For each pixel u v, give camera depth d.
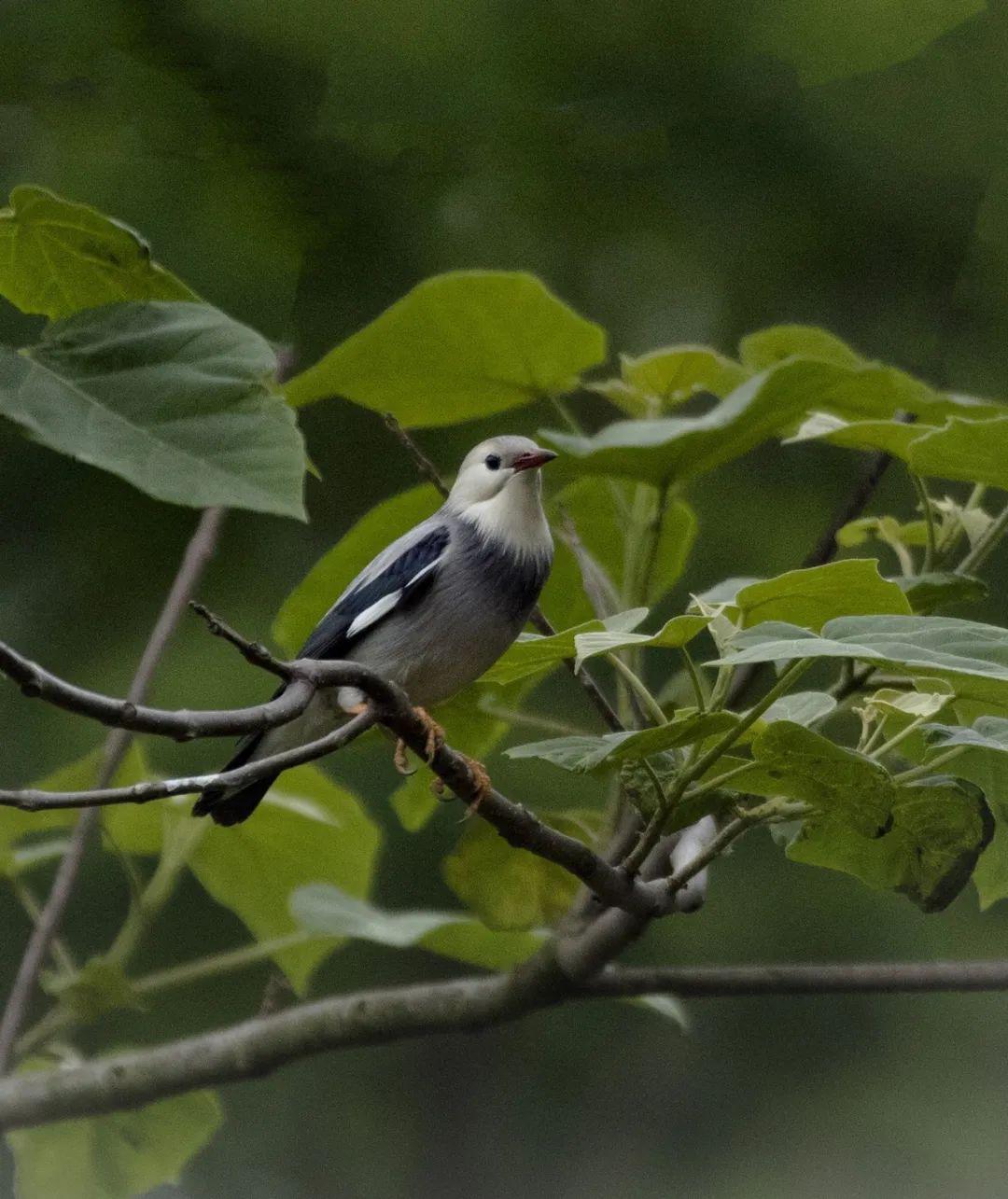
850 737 9.42
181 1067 7.96
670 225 10.05
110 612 10.50
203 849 10.18
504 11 7.23
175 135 7.76
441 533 9.27
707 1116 16.89
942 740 6.07
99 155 7.91
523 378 8.67
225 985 14.77
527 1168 16.91
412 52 7.41
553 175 8.84
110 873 14.74
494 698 9.61
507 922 8.38
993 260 10.73
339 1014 7.86
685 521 9.49
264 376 4.88
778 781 6.27
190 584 8.89
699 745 6.15
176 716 4.75
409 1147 16.84
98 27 7.40
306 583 9.38
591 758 5.95
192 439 4.76
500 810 6.29
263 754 9.58
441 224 8.84
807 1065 17.14
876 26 7.35
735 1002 17.34
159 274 6.48
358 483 11.65
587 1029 17.34
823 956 15.48
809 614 6.22
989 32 9.74
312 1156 16.64
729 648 5.50
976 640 5.40
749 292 11.12
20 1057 8.62
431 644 9.12
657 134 8.80
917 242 10.61
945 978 7.74
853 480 13.25
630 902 6.63
